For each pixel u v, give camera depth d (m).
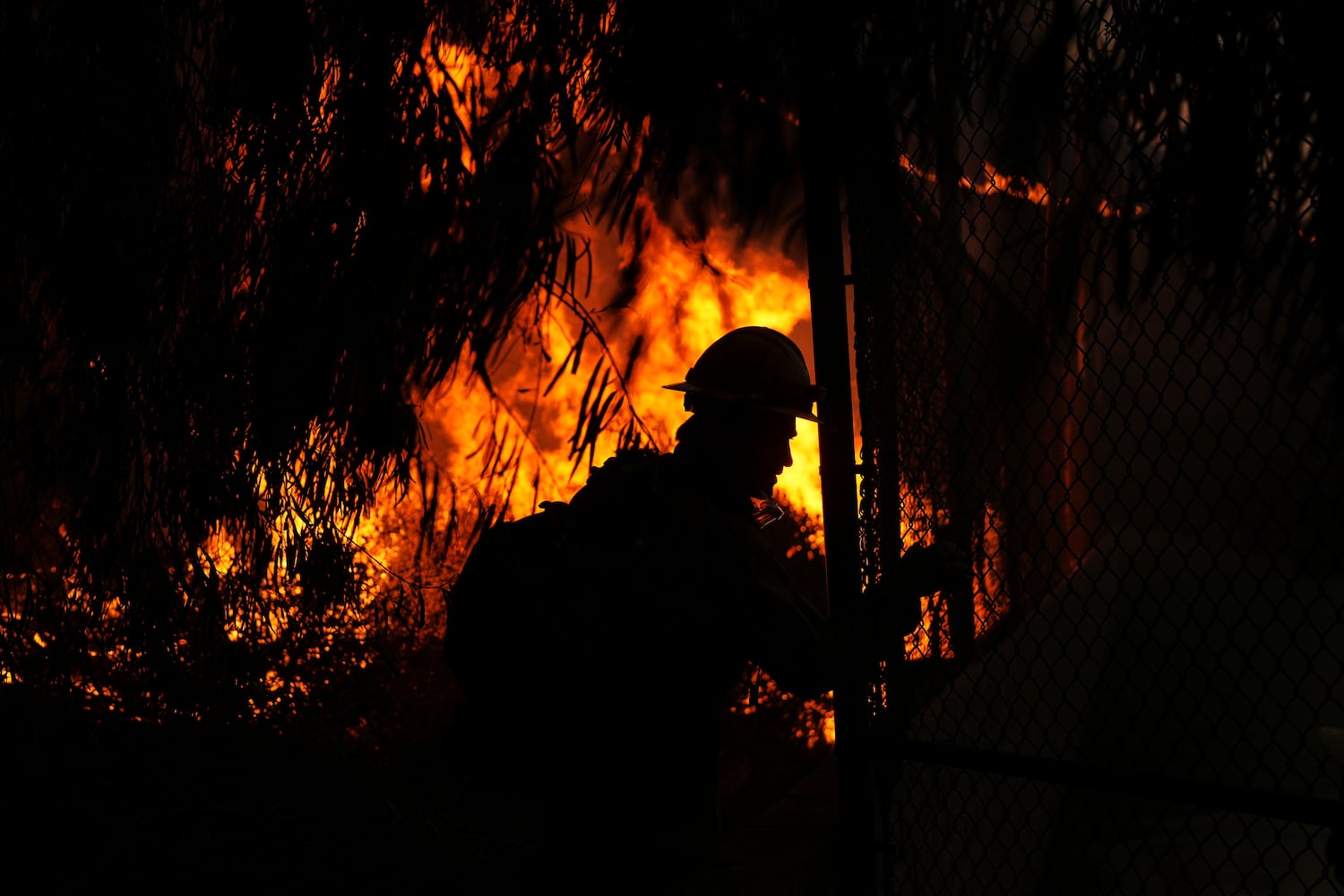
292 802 3.06
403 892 2.68
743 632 1.62
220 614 3.04
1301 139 1.69
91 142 2.79
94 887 2.55
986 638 2.71
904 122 2.12
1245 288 1.74
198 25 2.93
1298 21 1.65
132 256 2.83
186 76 2.92
